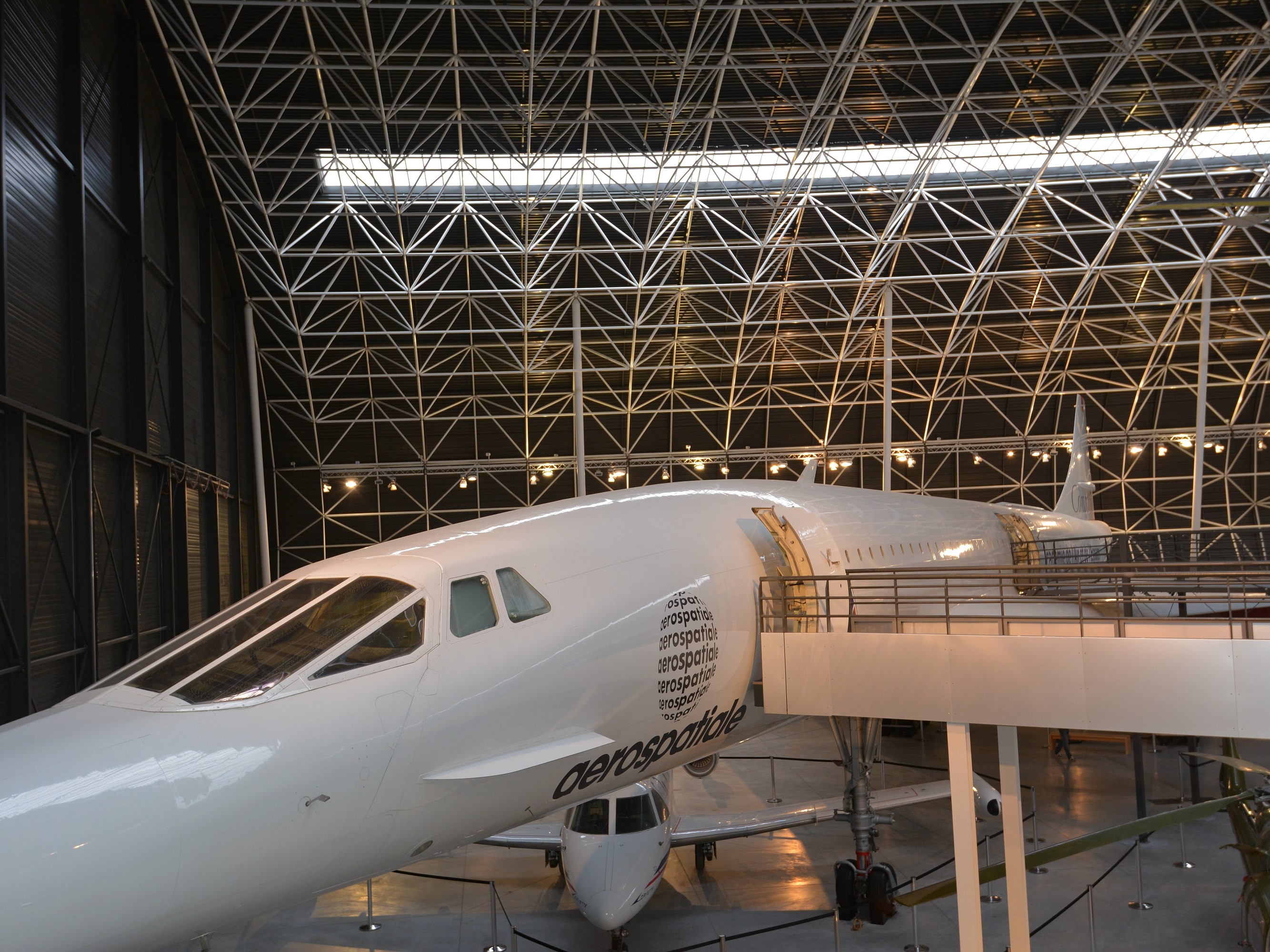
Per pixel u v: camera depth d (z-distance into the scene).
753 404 38.56
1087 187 29.39
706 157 26.97
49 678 14.73
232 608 6.97
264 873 5.51
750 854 15.40
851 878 12.65
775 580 9.75
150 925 5.06
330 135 24.47
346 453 37.31
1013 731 9.60
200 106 22.56
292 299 30.05
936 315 32.44
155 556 20.81
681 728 8.55
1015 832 9.55
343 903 13.63
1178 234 31.66
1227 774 11.71
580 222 29.03
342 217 28.56
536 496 39.56
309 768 5.65
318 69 21.58
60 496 15.49
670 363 36.38
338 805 5.78
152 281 21.22
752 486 11.81
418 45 22.55
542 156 25.50
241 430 30.38
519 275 31.47
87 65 17.81
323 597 6.59
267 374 34.00
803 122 26.08
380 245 29.73
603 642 7.55
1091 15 22.53
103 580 17.38
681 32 22.56
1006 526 19.67
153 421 20.91
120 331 19.22
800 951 11.62
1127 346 36.81
